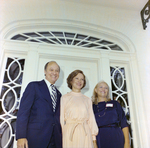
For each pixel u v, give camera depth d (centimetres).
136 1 238
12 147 166
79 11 237
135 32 241
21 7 217
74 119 135
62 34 238
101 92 165
